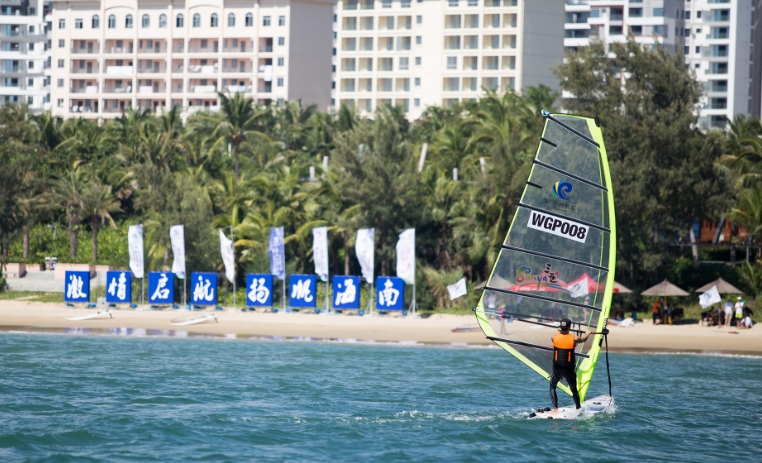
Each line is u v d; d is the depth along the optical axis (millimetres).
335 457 65438
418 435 72250
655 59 185250
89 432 71438
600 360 125125
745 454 67875
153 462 63344
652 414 82438
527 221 70062
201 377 100938
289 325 156750
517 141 195875
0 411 78938
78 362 111375
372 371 108250
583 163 69688
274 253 173875
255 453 66250
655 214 182000
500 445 69250
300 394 90625
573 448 68500
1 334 142875
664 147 178125
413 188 198500
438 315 171000
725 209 179125
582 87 188125
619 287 165500
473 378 103562
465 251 193750
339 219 198000
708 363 122562
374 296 190625
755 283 182125
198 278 176875
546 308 71500
